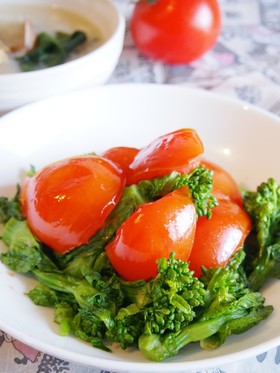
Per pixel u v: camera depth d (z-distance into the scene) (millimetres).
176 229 227
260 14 482
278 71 418
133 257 227
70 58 396
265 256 251
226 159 313
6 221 266
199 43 401
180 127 324
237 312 220
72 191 245
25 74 323
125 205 250
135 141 322
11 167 291
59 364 231
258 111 314
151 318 210
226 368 232
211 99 324
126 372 206
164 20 394
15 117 299
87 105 320
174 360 208
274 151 303
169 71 413
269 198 265
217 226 245
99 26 420
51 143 306
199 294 210
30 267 244
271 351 238
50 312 232
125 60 421
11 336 223
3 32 413
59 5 431
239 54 434
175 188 242
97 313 218
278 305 233
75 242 248
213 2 404
